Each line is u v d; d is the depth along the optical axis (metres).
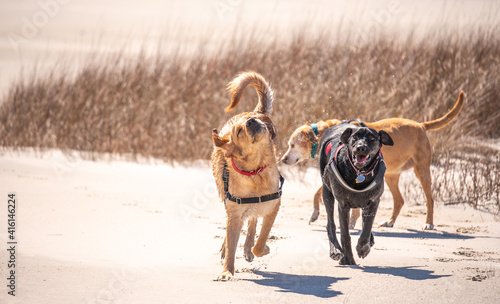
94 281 5.73
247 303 5.07
